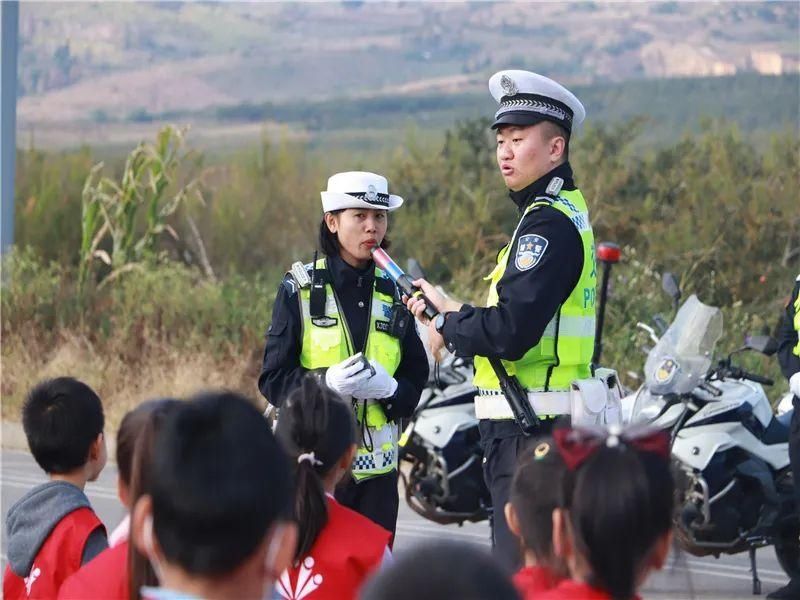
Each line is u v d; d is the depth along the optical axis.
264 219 21.03
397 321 7.59
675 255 17.69
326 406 5.51
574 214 7.04
